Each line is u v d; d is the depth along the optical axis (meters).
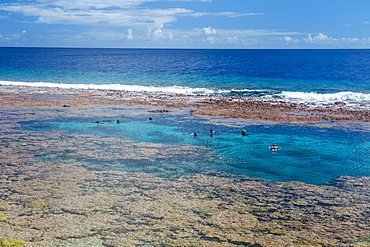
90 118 29.16
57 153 18.98
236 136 23.61
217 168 17.02
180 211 11.93
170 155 19.03
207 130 25.33
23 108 33.41
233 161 18.17
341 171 16.75
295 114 31.23
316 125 26.98
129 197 13.11
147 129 25.39
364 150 20.33
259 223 11.09
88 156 18.55
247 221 11.23
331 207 12.43
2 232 10.31
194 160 18.23
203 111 32.47
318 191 14.07
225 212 11.91
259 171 16.66
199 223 11.05
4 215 11.45
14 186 14.06
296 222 11.20
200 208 12.20
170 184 14.64
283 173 16.39
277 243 9.80
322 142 22.09
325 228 10.77
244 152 19.84
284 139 22.86
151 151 19.72
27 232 10.34
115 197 13.08
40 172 15.84
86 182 14.67
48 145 20.59
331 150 20.33
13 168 16.34
